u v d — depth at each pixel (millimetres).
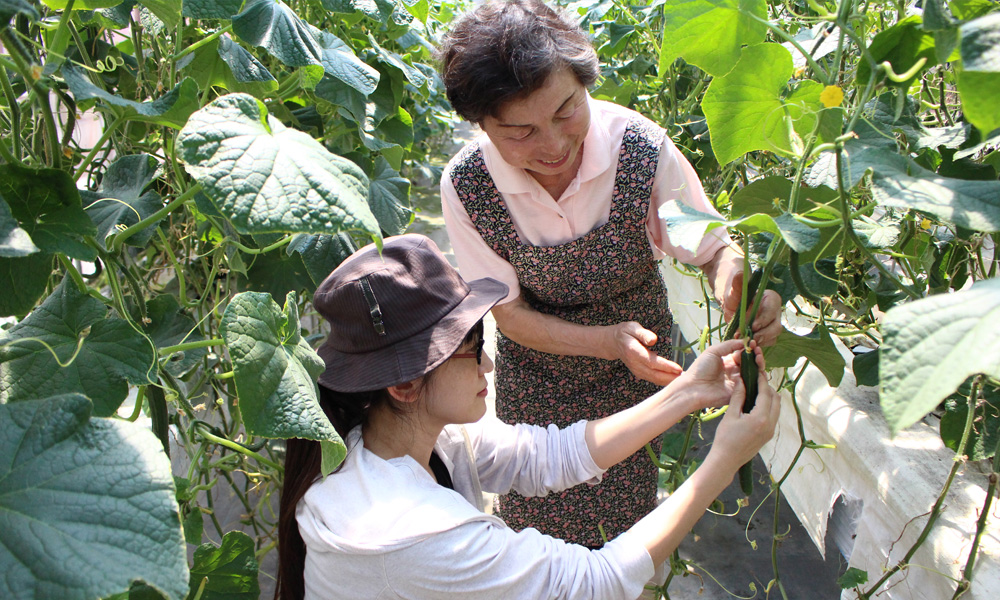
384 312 1250
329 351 1344
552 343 1943
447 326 1270
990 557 1227
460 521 1184
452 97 1578
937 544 1310
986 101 731
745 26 1228
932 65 1024
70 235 962
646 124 1797
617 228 1850
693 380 1482
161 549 736
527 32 1437
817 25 1493
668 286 3432
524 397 2152
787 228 1020
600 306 2025
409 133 2299
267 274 2240
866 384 1609
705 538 2666
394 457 1327
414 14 2572
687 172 1820
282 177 838
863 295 1842
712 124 1275
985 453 1368
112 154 2398
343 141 2355
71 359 1002
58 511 732
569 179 1795
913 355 702
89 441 783
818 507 1831
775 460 2127
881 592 1515
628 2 3541
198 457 1528
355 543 1164
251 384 988
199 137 851
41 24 1403
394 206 2049
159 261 2508
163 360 1304
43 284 1003
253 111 920
